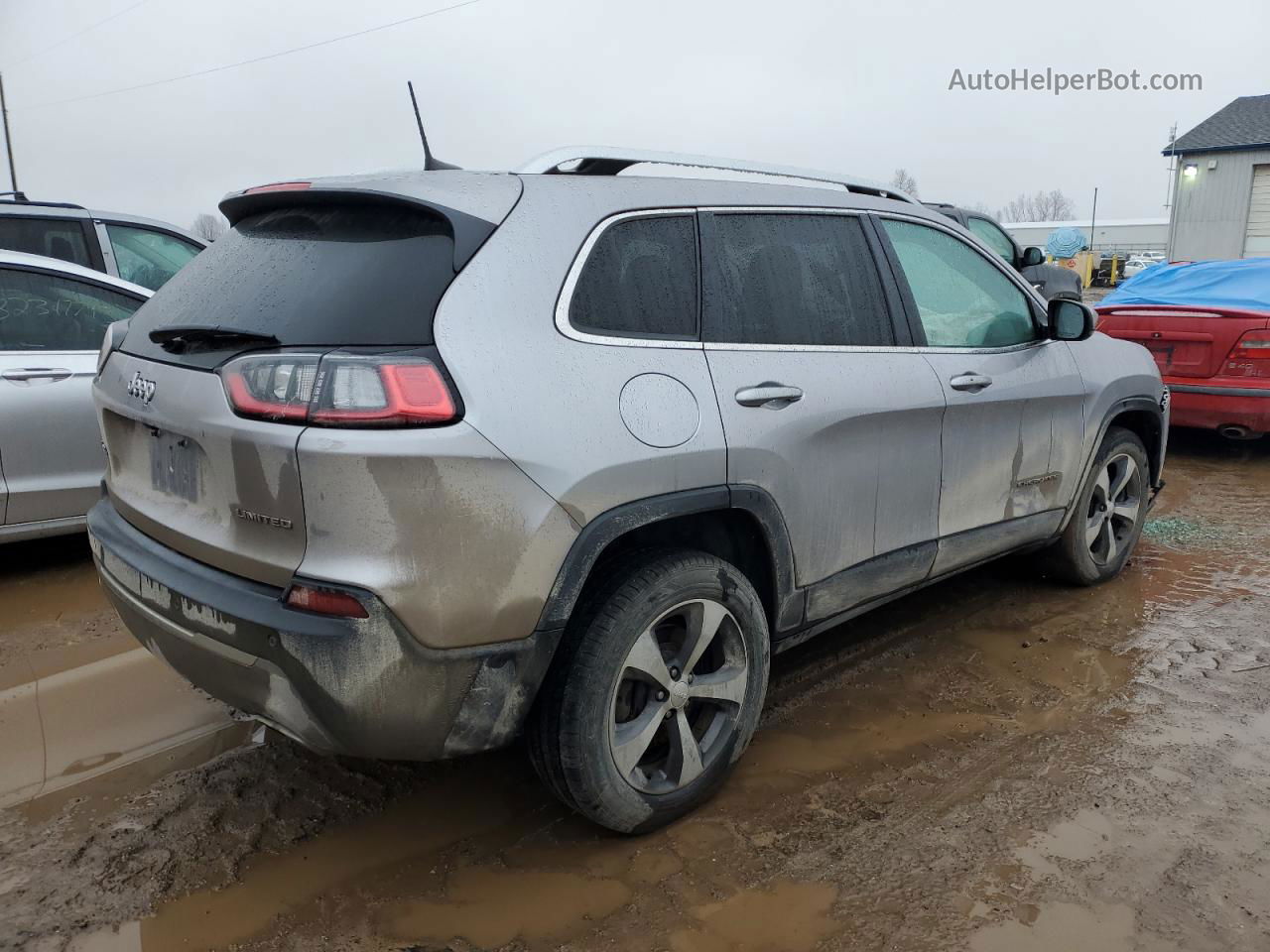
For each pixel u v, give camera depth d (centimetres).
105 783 284
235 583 220
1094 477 417
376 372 202
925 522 329
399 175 252
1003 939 220
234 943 221
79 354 452
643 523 236
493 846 257
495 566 212
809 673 360
